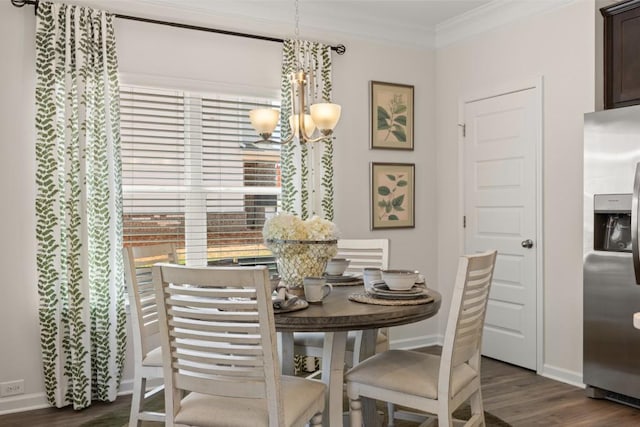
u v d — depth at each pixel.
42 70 3.19
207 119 3.87
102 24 3.36
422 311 2.21
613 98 3.37
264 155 4.09
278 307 2.13
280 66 4.05
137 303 2.55
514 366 4.07
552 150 3.76
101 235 3.32
